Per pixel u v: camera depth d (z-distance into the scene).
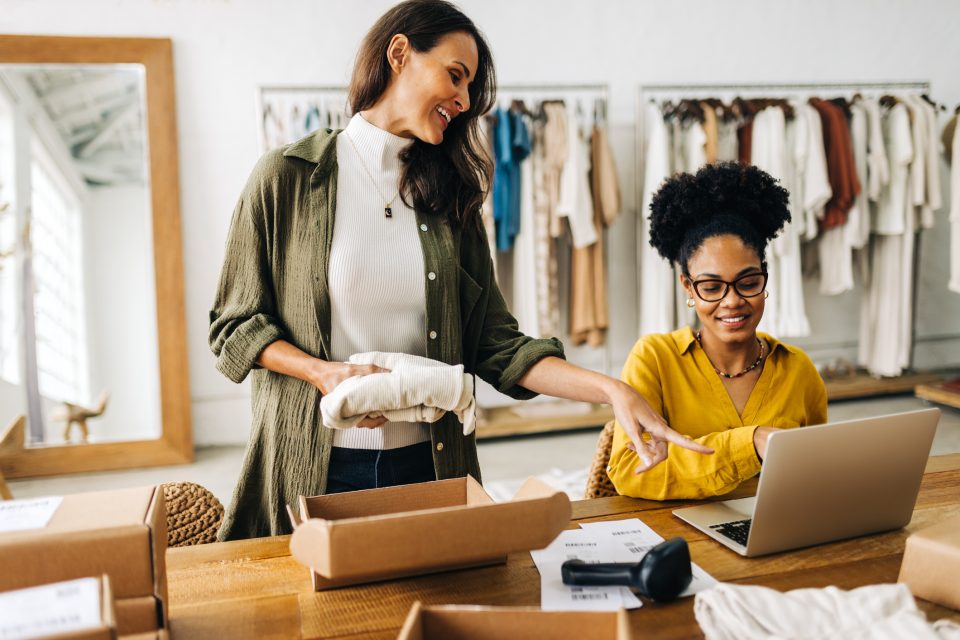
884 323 4.72
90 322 3.82
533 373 1.32
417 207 1.39
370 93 1.33
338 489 1.35
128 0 3.87
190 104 4.00
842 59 4.93
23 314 3.70
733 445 1.29
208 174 4.06
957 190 4.47
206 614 0.93
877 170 4.38
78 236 3.79
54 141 3.75
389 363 1.17
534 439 4.27
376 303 1.35
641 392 1.53
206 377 4.17
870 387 4.64
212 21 3.99
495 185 3.94
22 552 0.77
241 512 1.40
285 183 1.31
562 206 4.02
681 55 4.64
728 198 1.45
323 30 4.12
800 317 4.37
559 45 4.45
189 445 3.94
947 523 0.97
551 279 4.19
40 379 3.75
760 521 1.05
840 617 0.79
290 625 0.90
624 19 4.52
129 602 0.80
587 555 1.08
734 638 0.80
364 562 0.85
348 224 1.33
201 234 4.07
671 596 0.94
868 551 1.10
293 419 1.33
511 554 1.09
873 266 4.76
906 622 0.76
